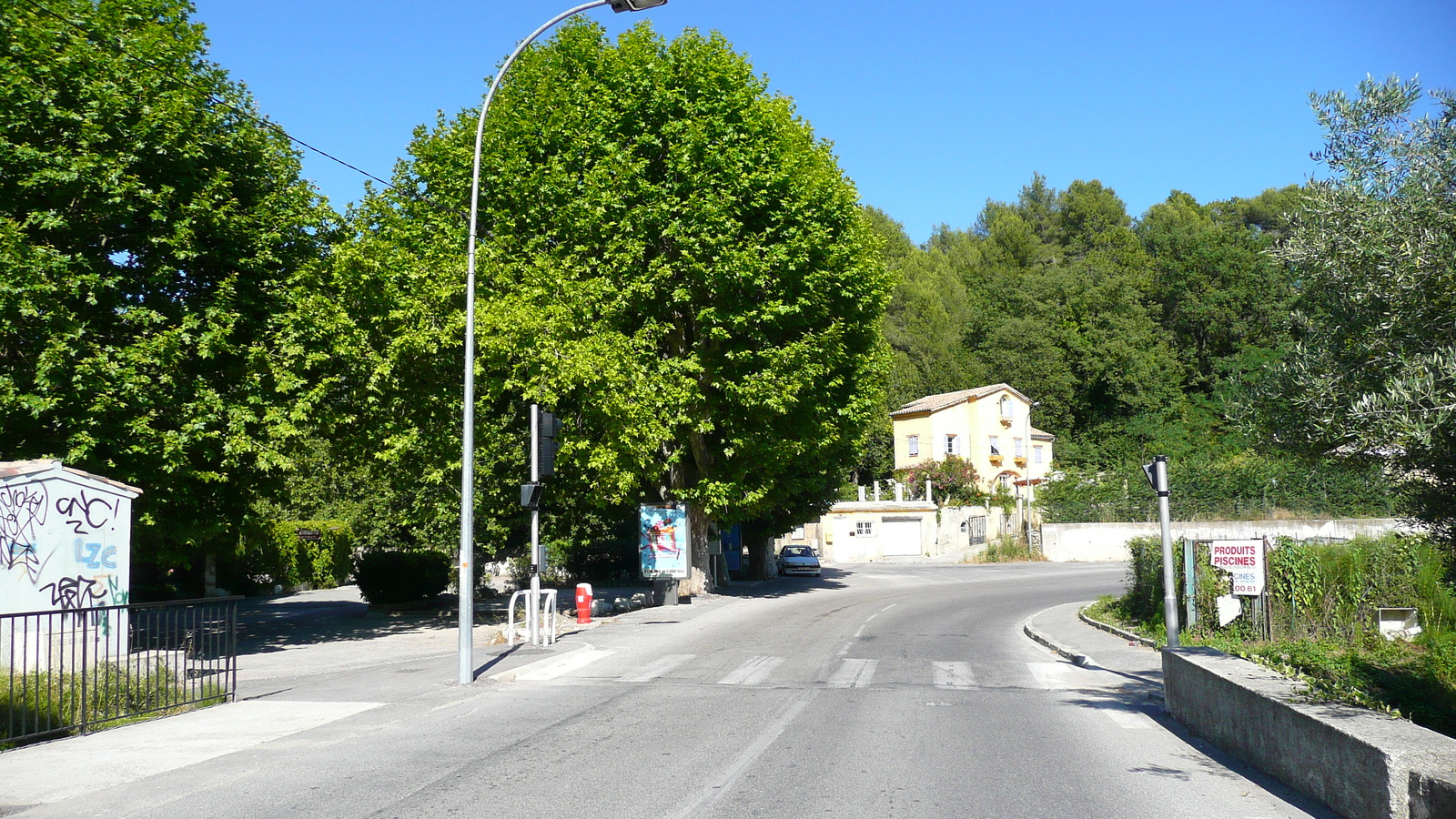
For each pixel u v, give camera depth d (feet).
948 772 25.88
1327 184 23.73
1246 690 26.91
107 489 40.81
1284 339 24.63
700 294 78.69
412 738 30.60
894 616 78.38
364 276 62.95
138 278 54.13
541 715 34.71
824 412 89.45
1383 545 56.95
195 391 54.19
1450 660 44.06
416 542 114.42
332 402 65.26
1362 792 20.18
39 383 47.01
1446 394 19.62
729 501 88.69
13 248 45.85
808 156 84.99
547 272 68.90
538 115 75.97
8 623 37.19
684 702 37.65
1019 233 288.71
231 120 58.44
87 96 50.37
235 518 61.72
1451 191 21.90
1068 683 43.14
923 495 194.80
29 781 25.13
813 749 28.76
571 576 138.51
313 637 69.41
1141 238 279.69
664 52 80.43
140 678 35.19
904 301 255.29
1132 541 70.33
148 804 22.80
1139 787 24.26
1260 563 54.39
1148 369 222.89
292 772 25.98
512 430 81.15
